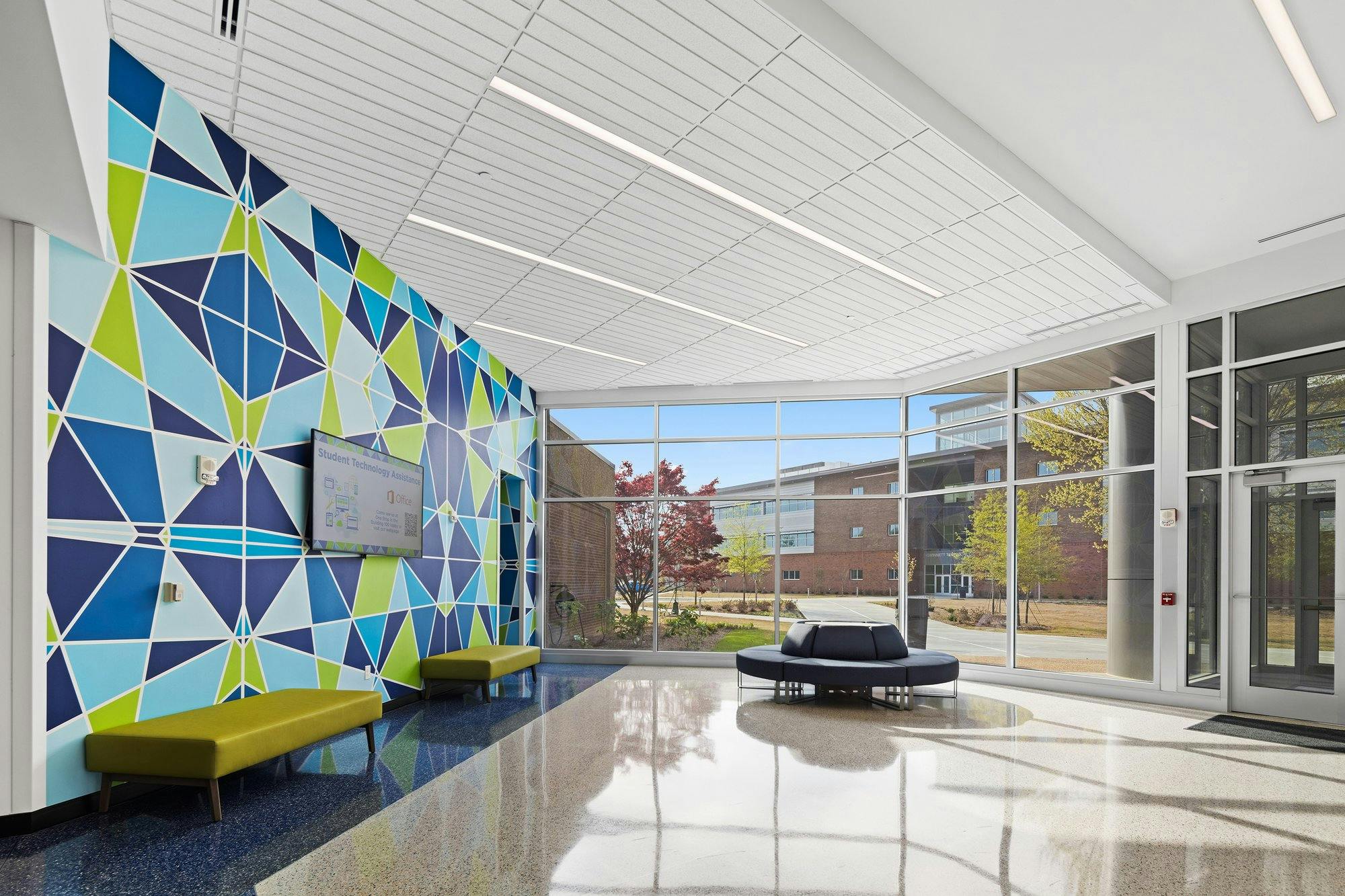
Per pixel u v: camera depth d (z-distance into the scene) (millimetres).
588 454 12117
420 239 6734
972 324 8820
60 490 3936
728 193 5836
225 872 3443
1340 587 6801
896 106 4734
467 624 9195
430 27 4059
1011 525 9633
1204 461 7793
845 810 4410
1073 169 5879
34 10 2332
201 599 4852
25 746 3787
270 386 5566
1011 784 4938
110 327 4238
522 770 5207
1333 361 6988
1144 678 8164
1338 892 3363
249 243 5355
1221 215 6617
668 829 4062
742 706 7789
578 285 7746
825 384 11594
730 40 4160
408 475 7602
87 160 3322
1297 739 6254
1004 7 4207
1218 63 4641
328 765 5316
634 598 11750
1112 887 3389
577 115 4848
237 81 4559
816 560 11438
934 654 8539
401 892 3268
